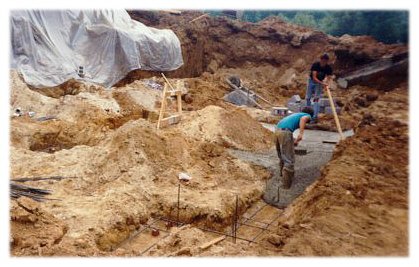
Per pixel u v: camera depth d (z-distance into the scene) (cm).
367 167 620
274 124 1323
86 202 715
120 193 736
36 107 1239
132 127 927
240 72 2364
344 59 1523
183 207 725
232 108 1528
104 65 1606
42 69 1438
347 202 528
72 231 612
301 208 623
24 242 546
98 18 1642
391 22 1393
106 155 864
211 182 844
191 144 1018
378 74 1301
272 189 830
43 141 1056
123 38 1627
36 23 1451
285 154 783
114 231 645
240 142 1070
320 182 627
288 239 494
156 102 1464
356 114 1190
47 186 766
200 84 1833
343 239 461
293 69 2270
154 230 676
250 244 550
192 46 2253
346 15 1734
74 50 1584
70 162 866
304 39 2298
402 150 660
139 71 1758
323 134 1096
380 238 458
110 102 1313
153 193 766
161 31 1934
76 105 1232
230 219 727
